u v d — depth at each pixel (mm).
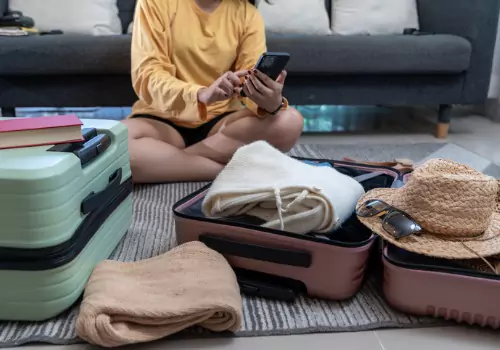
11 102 1982
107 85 1995
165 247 1112
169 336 824
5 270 809
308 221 922
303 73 2068
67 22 2238
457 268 825
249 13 1583
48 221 783
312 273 905
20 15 2100
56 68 1902
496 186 902
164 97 1392
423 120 2613
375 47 2041
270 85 1390
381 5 2412
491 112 2656
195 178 1565
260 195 937
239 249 939
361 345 813
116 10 2406
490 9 2129
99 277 873
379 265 999
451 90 2189
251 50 1564
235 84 1327
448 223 869
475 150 2021
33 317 837
